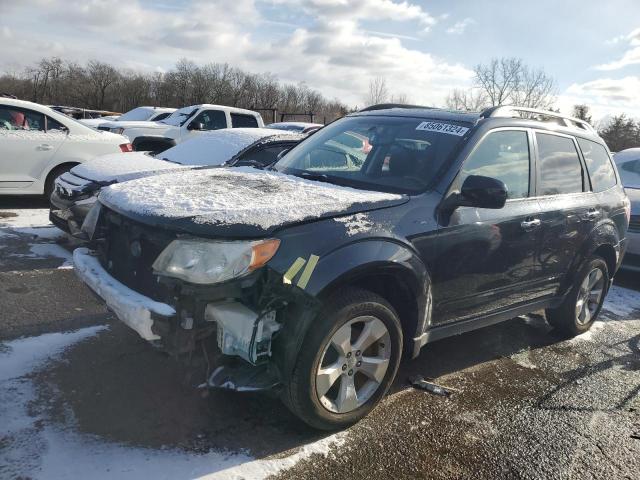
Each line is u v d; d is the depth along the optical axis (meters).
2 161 7.94
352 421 3.22
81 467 2.63
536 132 4.41
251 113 14.73
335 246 2.94
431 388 3.84
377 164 3.96
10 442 2.75
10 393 3.18
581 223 4.66
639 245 6.89
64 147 8.35
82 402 3.17
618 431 3.54
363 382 3.33
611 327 5.58
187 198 3.14
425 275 3.36
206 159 7.04
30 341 3.87
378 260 3.04
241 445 2.96
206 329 2.82
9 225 7.24
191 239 2.73
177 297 2.76
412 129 4.14
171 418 3.12
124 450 2.79
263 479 2.72
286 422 3.23
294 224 2.89
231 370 2.97
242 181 3.70
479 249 3.70
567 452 3.25
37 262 5.75
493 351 4.68
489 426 3.45
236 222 2.77
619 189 5.37
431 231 3.39
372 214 3.21
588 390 4.09
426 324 3.52
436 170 3.67
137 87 72.50
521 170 4.19
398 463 2.98
